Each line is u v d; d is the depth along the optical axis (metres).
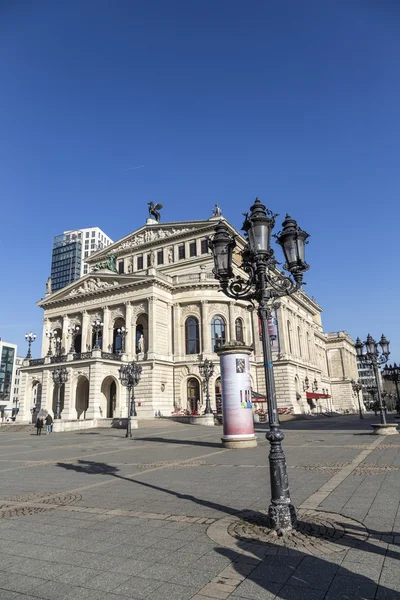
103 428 43.16
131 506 8.98
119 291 58.94
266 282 8.79
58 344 62.72
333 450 17.25
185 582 5.14
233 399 20.66
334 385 100.69
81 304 62.38
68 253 199.50
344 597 4.60
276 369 62.19
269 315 8.49
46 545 6.64
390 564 5.41
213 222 66.69
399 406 47.25
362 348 26.88
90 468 15.00
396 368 43.44
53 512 8.69
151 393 52.50
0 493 10.90
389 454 15.13
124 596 4.83
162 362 54.53
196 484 11.12
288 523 6.90
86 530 7.36
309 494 9.36
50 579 5.36
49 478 13.05
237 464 14.55
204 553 6.06
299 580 5.07
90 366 49.91
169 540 6.68
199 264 65.62
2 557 6.18
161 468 14.31
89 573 5.51
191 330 58.50
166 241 71.44
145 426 42.62
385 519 7.28
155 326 55.25
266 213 8.85
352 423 39.44
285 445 20.38
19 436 37.06
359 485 10.06
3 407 121.81
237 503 8.88
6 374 124.44
